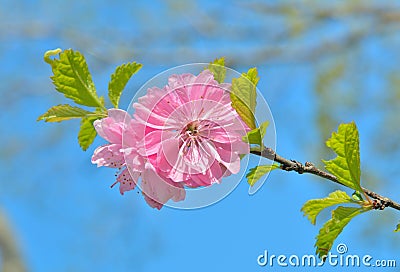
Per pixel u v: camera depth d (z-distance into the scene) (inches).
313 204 17.8
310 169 17.5
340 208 17.7
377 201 17.7
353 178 17.6
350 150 17.5
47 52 17.8
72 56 17.9
